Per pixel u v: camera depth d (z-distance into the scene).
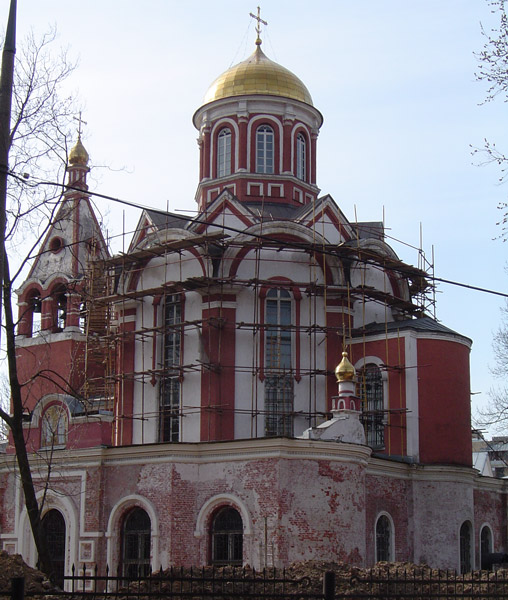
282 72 51.03
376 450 43.34
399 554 40.72
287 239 43.91
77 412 42.19
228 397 42.25
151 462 38.25
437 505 41.97
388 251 47.12
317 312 44.03
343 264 44.56
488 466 59.28
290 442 35.88
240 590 25.34
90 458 39.69
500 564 45.59
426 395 43.00
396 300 46.34
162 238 44.88
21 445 29.59
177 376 43.53
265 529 35.50
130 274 45.88
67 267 54.22
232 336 42.81
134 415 44.47
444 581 19.84
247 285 43.09
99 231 40.38
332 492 36.16
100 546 38.75
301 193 50.34
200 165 52.31
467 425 44.00
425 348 43.47
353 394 38.38
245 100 50.00
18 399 29.77
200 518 37.22
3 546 42.19
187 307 44.00
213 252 43.56
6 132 20.39
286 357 43.47
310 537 35.44
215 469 37.44
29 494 29.28
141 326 45.12
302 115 51.06
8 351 29.66
